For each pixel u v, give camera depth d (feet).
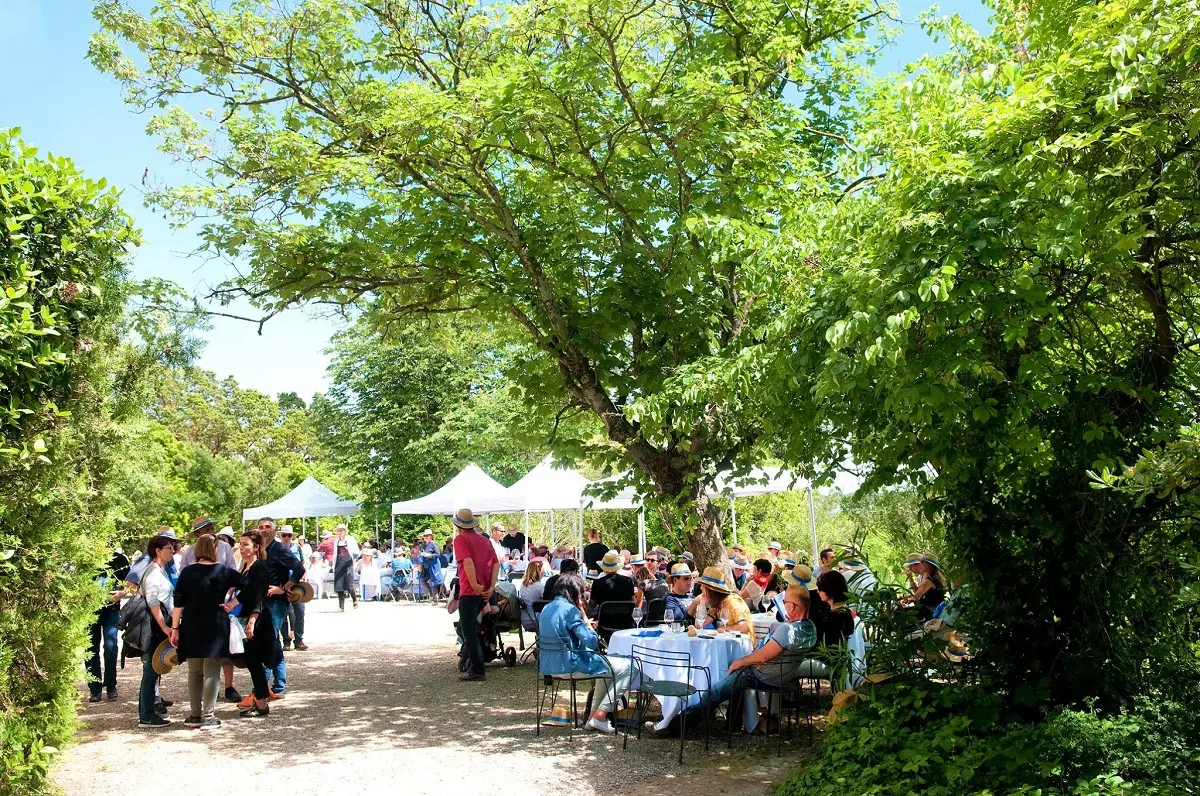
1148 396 17.83
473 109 27.61
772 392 21.24
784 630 24.61
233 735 26.66
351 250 34.30
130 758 23.88
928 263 15.88
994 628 19.86
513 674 37.60
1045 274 17.21
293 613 46.21
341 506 90.89
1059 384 17.72
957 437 19.27
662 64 32.09
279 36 32.30
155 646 28.12
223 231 31.04
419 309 38.99
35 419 17.25
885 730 18.84
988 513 19.98
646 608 38.04
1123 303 19.34
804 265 19.85
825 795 17.60
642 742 25.27
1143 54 14.30
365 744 25.31
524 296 35.35
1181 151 15.29
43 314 16.07
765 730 25.81
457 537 37.06
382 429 127.65
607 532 84.58
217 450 174.70
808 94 35.68
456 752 24.29
